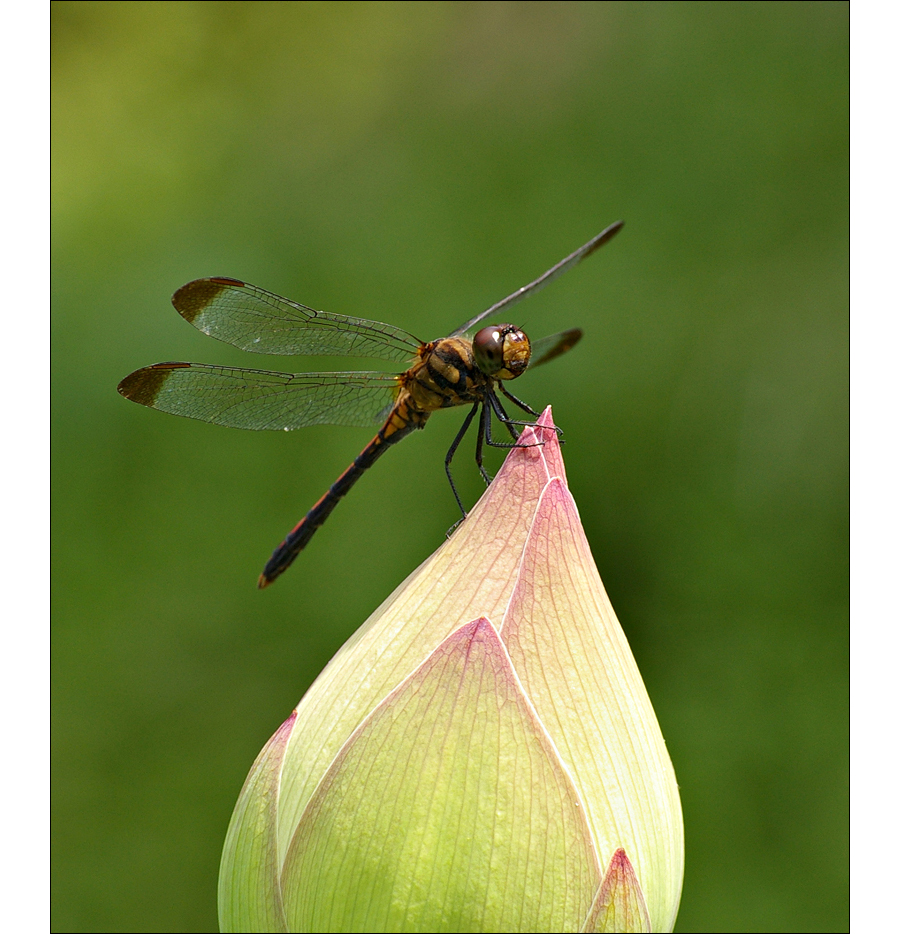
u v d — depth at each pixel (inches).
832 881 20.6
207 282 19.0
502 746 17.2
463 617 17.4
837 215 21.7
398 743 17.2
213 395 19.2
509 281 22.1
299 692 21.5
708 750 21.0
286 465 22.0
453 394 18.9
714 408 21.6
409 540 21.5
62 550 21.9
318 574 21.6
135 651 21.7
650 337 21.8
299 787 17.3
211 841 21.2
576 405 21.6
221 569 21.8
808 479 21.3
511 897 17.2
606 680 17.3
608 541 21.5
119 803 21.4
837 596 21.1
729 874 20.7
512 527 17.5
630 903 17.2
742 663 21.1
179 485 22.0
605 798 17.3
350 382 19.3
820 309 21.6
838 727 20.9
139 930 21.0
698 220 22.0
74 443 22.1
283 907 17.3
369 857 17.2
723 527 21.4
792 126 21.9
